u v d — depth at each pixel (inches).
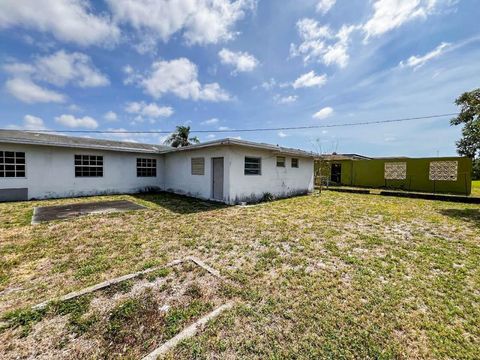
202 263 127.6
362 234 183.5
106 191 426.9
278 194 407.8
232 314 83.5
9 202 326.0
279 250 149.5
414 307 89.2
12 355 64.9
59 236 172.6
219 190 348.8
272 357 64.9
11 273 114.6
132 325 77.4
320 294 97.7
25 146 345.1
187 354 65.4
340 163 666.8
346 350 67.7
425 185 503.5
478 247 155.3
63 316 81.3
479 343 71.3
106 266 122.6
